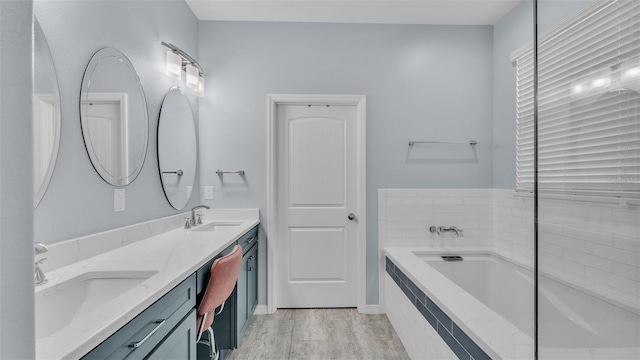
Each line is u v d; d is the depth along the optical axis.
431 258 2.56
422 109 2.72
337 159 2.74
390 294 2.51
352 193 2.75
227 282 1.40
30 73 0.39
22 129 0.38
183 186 2.36
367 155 2.70
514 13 2.48
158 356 0.95
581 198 0.67
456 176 2.73
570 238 0.69
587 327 0.66
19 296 0.37
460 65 2.73
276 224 2.73
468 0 2.40
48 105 1.14
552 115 0.73
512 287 2.35
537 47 0.77
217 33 2.66
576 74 0.71
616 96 0.65
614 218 0.63
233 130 2.67
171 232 1.98
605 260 0.64
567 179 0.70
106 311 0.77
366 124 2.70
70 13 1.25
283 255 2.73
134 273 1.12
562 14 0.77
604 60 0.69
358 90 2.70
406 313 2.07
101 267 1.17
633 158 0.62
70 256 1.22
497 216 2.67
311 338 2.22
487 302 2.54
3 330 0.35
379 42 2.71
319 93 2.69
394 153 2.71
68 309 1.02
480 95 2.74
